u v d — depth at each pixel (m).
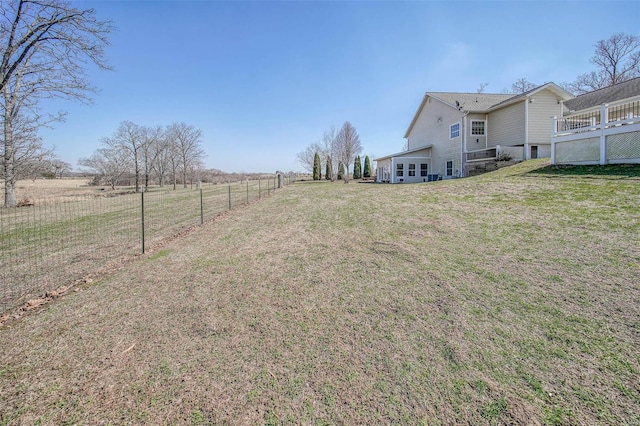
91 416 1.76
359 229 6.20
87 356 2.36
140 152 31.89
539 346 2.27
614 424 1.59
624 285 3.12
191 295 3.47
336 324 2.71
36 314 3.11
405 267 4.02
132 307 3.21
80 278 4.24
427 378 1.99
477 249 4.50
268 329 2.68
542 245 4.42
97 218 10.28
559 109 15.37
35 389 2.00
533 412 1.69
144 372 2.15
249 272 4.15
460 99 19.83
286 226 6.99
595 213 5.59
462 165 17.72
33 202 14.75
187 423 1.69
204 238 6.24
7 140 14.21
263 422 1.69
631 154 8.82
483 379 1.96
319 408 1.77
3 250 6.12
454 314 2.79
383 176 26.75
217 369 2.16
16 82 14.32
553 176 9.48
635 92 13.34
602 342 2.28
